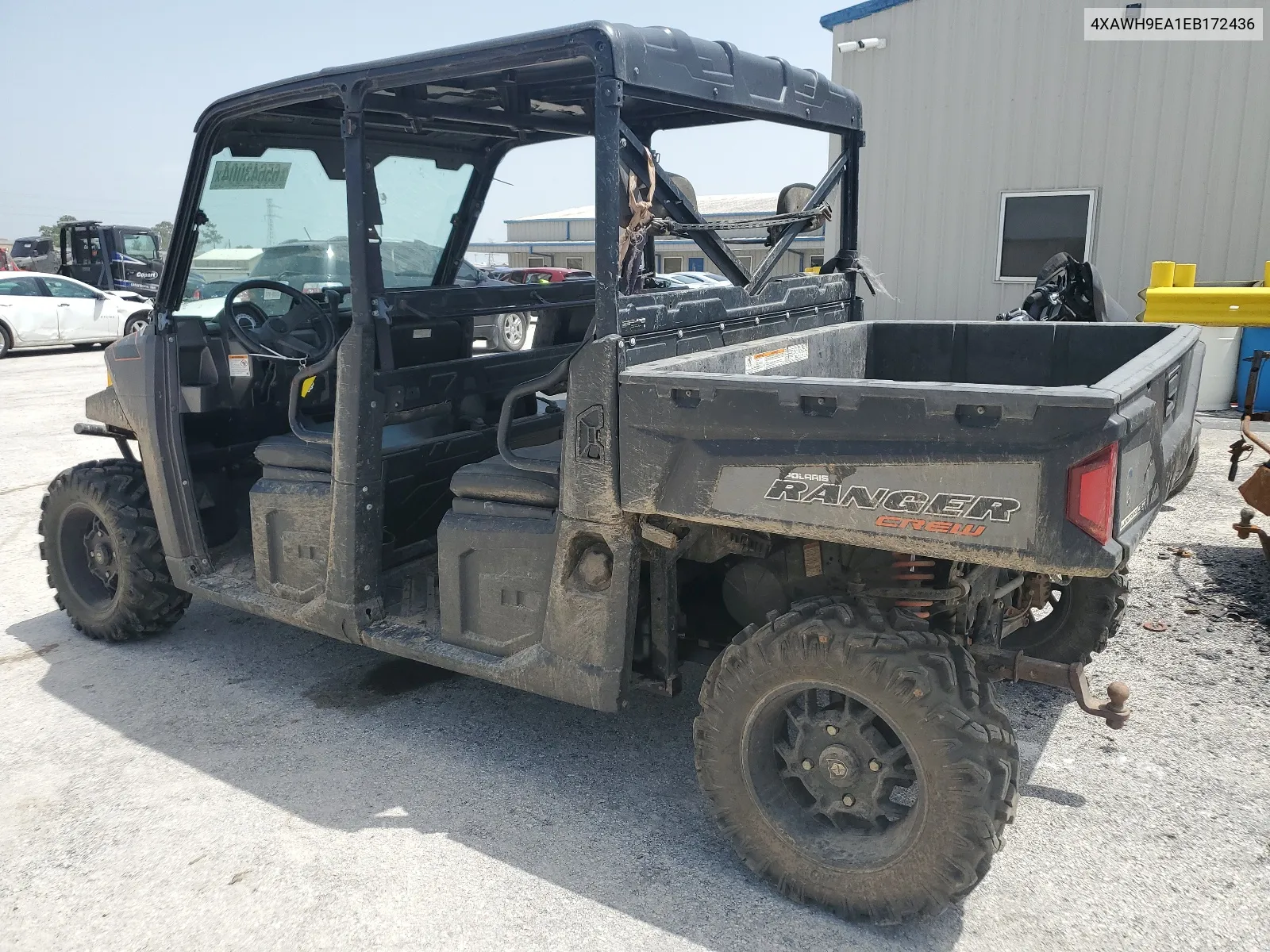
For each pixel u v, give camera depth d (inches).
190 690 153.0
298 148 144.3
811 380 89.7
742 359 117.6
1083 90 391.5
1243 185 371.6
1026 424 79.8
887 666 90.1
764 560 116.5
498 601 118.0
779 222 122.0
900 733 90.4
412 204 157.3
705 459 95.9
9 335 621.6
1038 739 130.4
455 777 125.5
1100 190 395.5
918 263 439.2
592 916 97.9
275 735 137.8
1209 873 102.2
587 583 108.7
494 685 153.6
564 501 107.3
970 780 87.4
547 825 114.1
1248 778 119.7
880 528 87.4
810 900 98.1
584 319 170.6
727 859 107.3
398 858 108.0
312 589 136.6
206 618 184.5
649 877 104.1
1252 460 266.5
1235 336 312.7
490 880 103.9
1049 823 111.8
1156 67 377.1
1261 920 94.7
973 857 88.3
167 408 149.3
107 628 168.1
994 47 404.5
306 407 152.3
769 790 101.0
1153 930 93.9
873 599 110.5
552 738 135.5
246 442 164.2
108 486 161.8
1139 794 117.0
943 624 112.2
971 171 420.2
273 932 96.5
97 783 125.4
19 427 382.0
